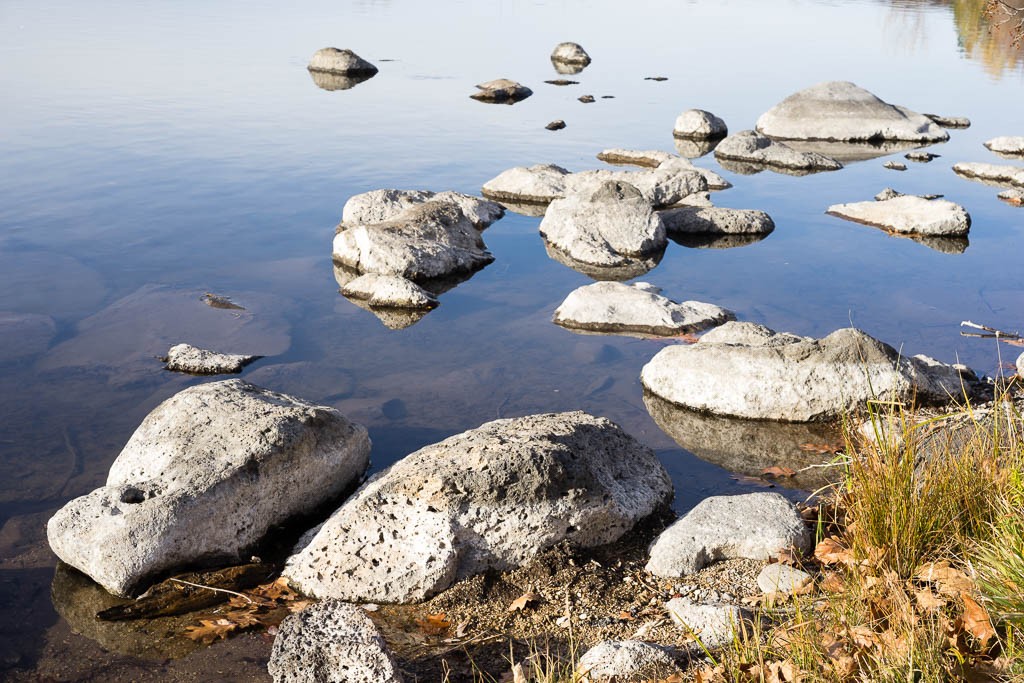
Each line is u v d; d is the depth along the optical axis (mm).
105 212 15445
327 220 15469
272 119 23016
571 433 6703
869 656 4242
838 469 7672
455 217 14133
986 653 4211
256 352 10281
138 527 6043
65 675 5293
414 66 31422
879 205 16188
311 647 5035
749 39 40344
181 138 20734
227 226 14992
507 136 22094
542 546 6094
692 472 7734
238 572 6211
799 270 13469
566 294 12391
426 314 11609
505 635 5520
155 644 5559
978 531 5125
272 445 6723
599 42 38500
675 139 22562
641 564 6199
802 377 8609
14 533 6785
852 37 41406
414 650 5402
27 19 38344
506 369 9883
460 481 6035
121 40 34031
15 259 13031
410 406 9008
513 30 41531
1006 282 12859
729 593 5738
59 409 8812
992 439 5590
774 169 20047
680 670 4621
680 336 10750
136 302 11633
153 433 7094
